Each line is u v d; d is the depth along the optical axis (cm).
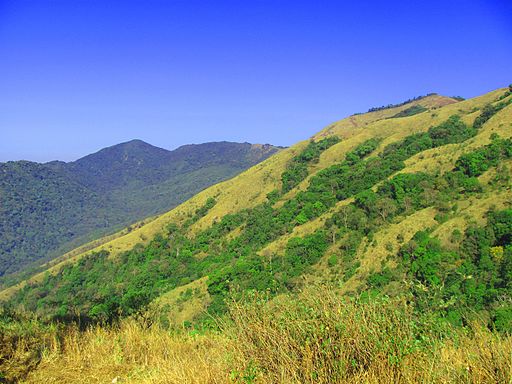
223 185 8138
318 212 4803
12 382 396
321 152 7738
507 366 277
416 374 271
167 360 435
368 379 266
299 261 3506
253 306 348
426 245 2655
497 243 2417
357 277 2922
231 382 310
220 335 454
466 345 323
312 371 280
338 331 293
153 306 695
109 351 484
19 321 571
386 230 3394
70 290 5866
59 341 495
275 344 307
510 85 7569
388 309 313
